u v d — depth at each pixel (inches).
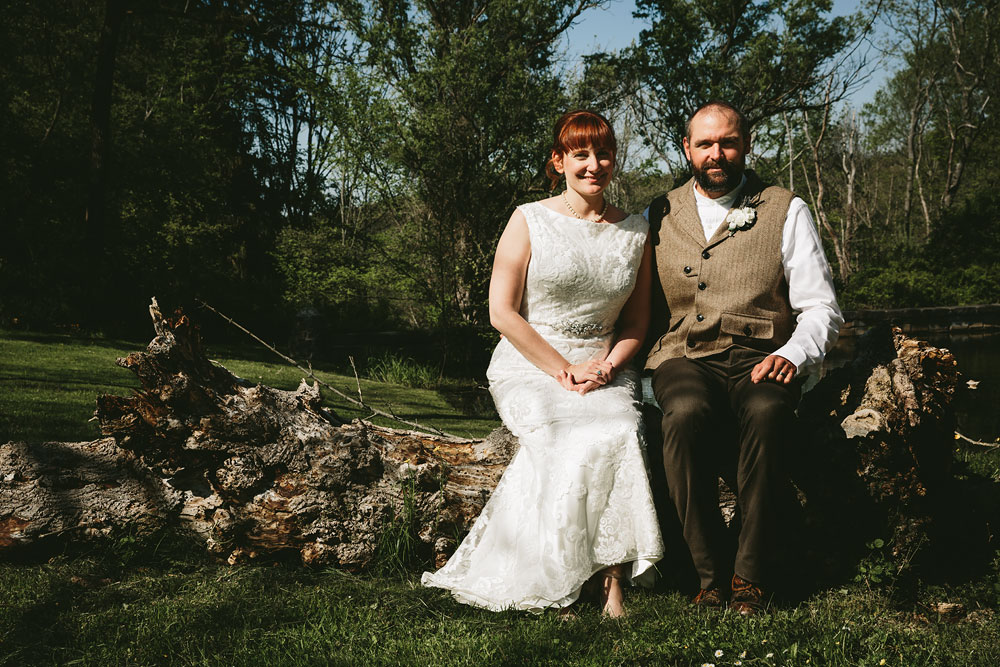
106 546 127.8
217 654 91.4
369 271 888.3
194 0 796.6
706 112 127.7
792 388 115.3
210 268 778.2
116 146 700.0
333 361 685.9
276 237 1021.8
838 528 119.2
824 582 120.0
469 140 636.1
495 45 638.5
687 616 102.7
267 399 127.1
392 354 710.5
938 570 123.5
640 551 109.0
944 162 1754.4
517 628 99.0
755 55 722.2
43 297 568.1
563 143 129.1
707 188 127.1
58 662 90.7
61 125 690.8
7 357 396.5
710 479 120.4
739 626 97.8
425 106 625.9
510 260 129.7
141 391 125.0
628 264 128.0
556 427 116.0
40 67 693.3
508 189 671.1
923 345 122.0
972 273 1135.6
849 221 1628.9
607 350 131.5
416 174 639.1
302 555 123.6
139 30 761.0
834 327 118.8
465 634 98.9
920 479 118.9
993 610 112.4
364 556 123.1
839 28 709.9
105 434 123.0
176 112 776.9
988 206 1226.0
